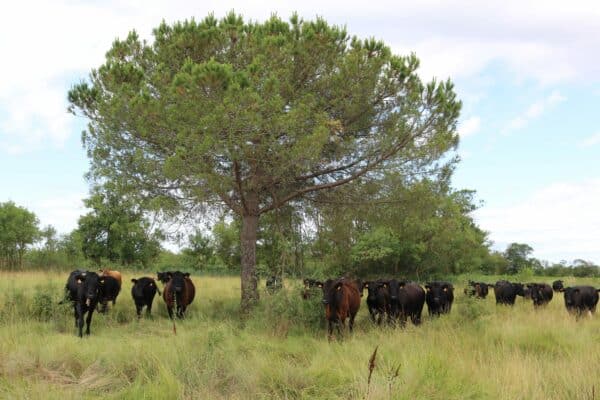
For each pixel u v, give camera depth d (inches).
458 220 1633.9
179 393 282.8
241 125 515.5
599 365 332.5
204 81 499.5
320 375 327.9
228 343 404.5
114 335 499.2
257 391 300.2
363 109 618.5
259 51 581.6
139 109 544.7
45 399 271.0
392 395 265.4
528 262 2898.6
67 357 358.3
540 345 424.8
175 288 605.0
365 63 585.3
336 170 641.6
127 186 615.2
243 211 648.4
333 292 507.8
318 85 603.2
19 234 1574.8
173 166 527.5
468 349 390.3
